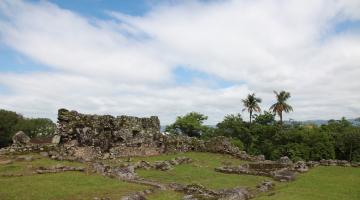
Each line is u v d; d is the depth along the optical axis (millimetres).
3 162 26516
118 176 23750
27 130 82438
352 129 71438
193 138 46656
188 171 29672
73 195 17266
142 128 39781
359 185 25875
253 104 87875
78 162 28125
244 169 32219
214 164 35781
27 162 26781
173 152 42250
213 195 20297
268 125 81875
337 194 22297
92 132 35094
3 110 76875
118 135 36844
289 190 23266
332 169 34938
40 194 17000
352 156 68000
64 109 34781
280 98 85000
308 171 33250
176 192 20984
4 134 74250
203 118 90750
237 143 72688
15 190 17484
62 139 34062
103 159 33906
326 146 66438
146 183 22266
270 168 35906
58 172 23266
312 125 85688
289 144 69062
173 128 89250
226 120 86688
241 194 20578
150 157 37781
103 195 17641
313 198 20797
